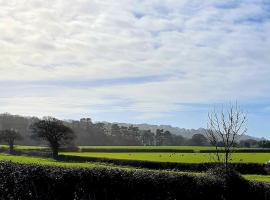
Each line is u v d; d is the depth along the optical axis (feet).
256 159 246.47
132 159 250.16
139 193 92.73
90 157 285.43
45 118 358.23
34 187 80.53
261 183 115.14
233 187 109.09
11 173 80.89
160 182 96.07
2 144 541.75
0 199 78.13
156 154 331.36
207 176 105.91
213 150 404.57
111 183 89.51
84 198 83.61
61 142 379.55
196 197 100.89
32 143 646.74
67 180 84.99
